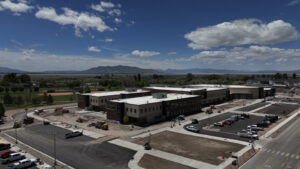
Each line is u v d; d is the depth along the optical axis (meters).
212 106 111.94
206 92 125.44
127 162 43.88
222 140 57.66
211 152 48.88
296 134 62.59
